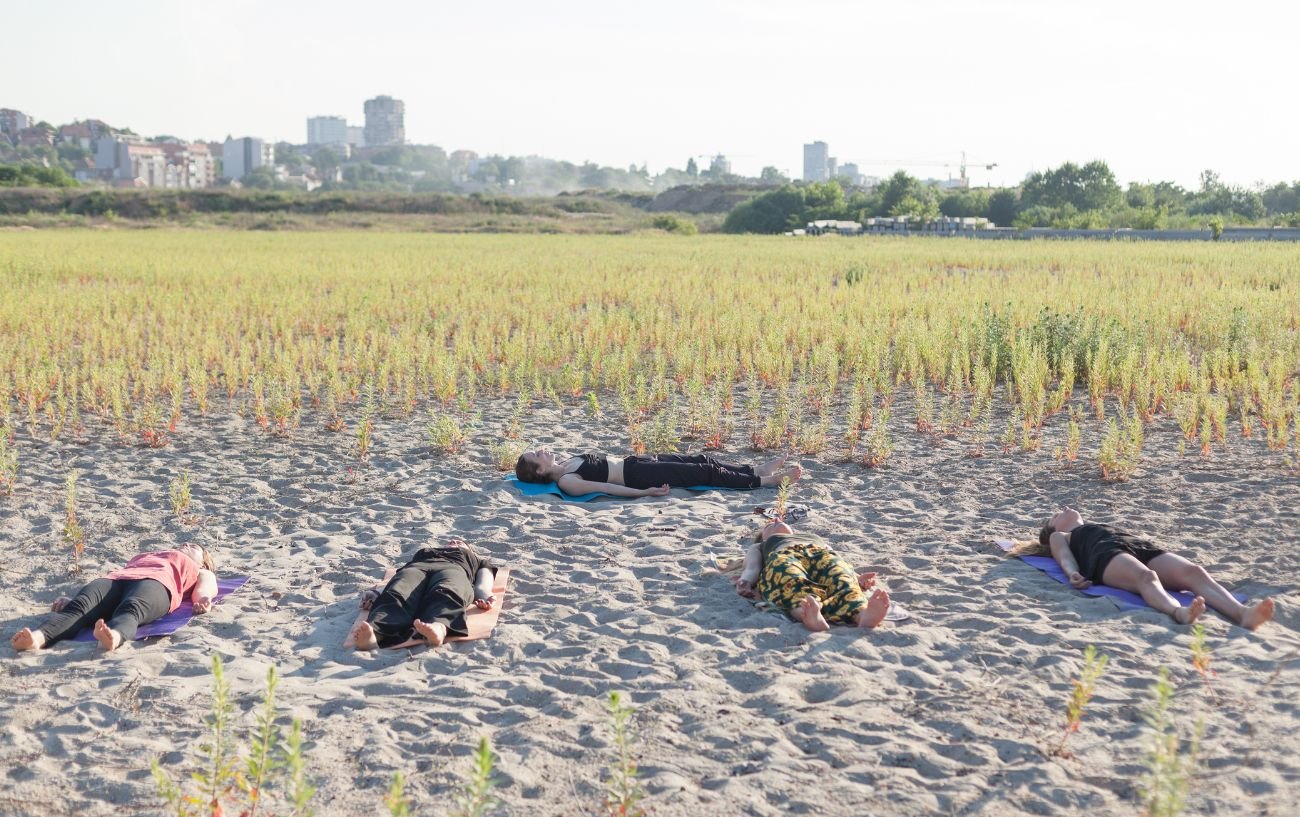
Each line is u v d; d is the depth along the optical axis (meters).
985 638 5.91
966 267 36.25
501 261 38.25
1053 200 131.00
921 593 6.69
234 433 11.68
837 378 14.78
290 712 5.09
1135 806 4.14
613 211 134.38
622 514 8.61
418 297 23.38
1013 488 9.24
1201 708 4.93
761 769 4.46
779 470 9.42
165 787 4.10
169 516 8.59
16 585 7.03
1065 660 5.53
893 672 5.46
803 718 4.91
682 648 5.88
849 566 6.50
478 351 16.03
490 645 5.98
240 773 4.32
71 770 4.58
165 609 6.35
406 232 89.31
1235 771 4.30
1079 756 4.54
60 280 29.83
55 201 105.88
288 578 7.15
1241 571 6.99
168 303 21.73
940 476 9.70
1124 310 19.19
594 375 14.27
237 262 35.72
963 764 4.50
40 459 10.40
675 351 15.98
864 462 10.14
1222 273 29.50
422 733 4.88
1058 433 11.45
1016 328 16.88
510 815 4.16
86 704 5.17
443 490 9.34
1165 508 8.51
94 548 7.76
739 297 24.56
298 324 19.89
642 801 4.21
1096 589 6.62
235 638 6.17
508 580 7.05
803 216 116.38
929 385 14.34
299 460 10.42
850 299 22.81
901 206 112.69
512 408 13.06
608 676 5.52
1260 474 9.47
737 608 6.50
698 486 9.28
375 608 6.13
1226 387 12.99
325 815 4.18
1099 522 8.17
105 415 12.38
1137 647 5.72
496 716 5.05
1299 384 12.87
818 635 5.99
